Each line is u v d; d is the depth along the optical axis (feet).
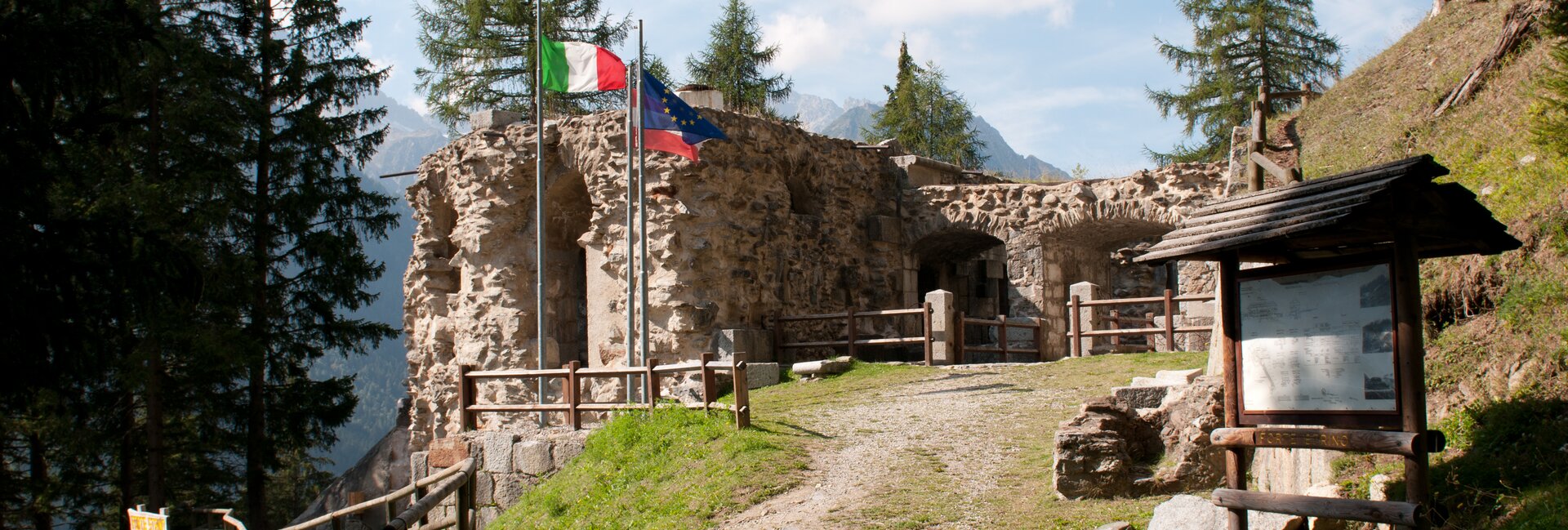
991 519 32.50
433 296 80.84
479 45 108.37
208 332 68.08
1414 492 20.13
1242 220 23.09
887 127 151.12
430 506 30.25
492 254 75.25
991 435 42.01
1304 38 109.60
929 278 89.51
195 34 78.64
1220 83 109.91
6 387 31.86
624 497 41.45
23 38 31.71
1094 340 72.74
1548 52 42.83
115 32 34.32
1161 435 34.91
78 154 58.65
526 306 74.59
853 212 79.25
